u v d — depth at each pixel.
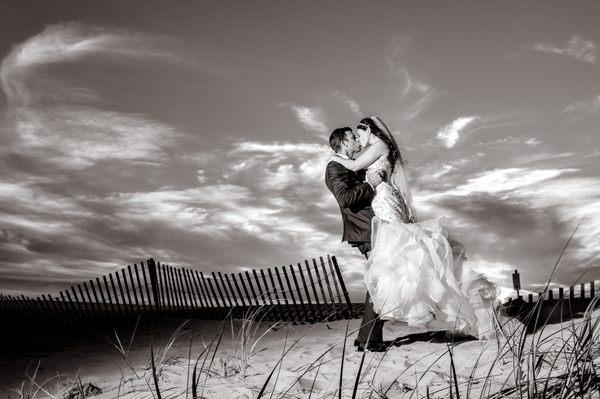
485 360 3.60
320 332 6.89
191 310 10.56
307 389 3.07
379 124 4.96
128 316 10.62
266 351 4.97
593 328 2.46
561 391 2.22
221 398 2.97
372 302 4.51
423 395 2.68
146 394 3.16
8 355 6.16
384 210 4.66
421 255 4.41
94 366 5.08
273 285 9.72
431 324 4.59
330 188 4.76
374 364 3.80
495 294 4.52
